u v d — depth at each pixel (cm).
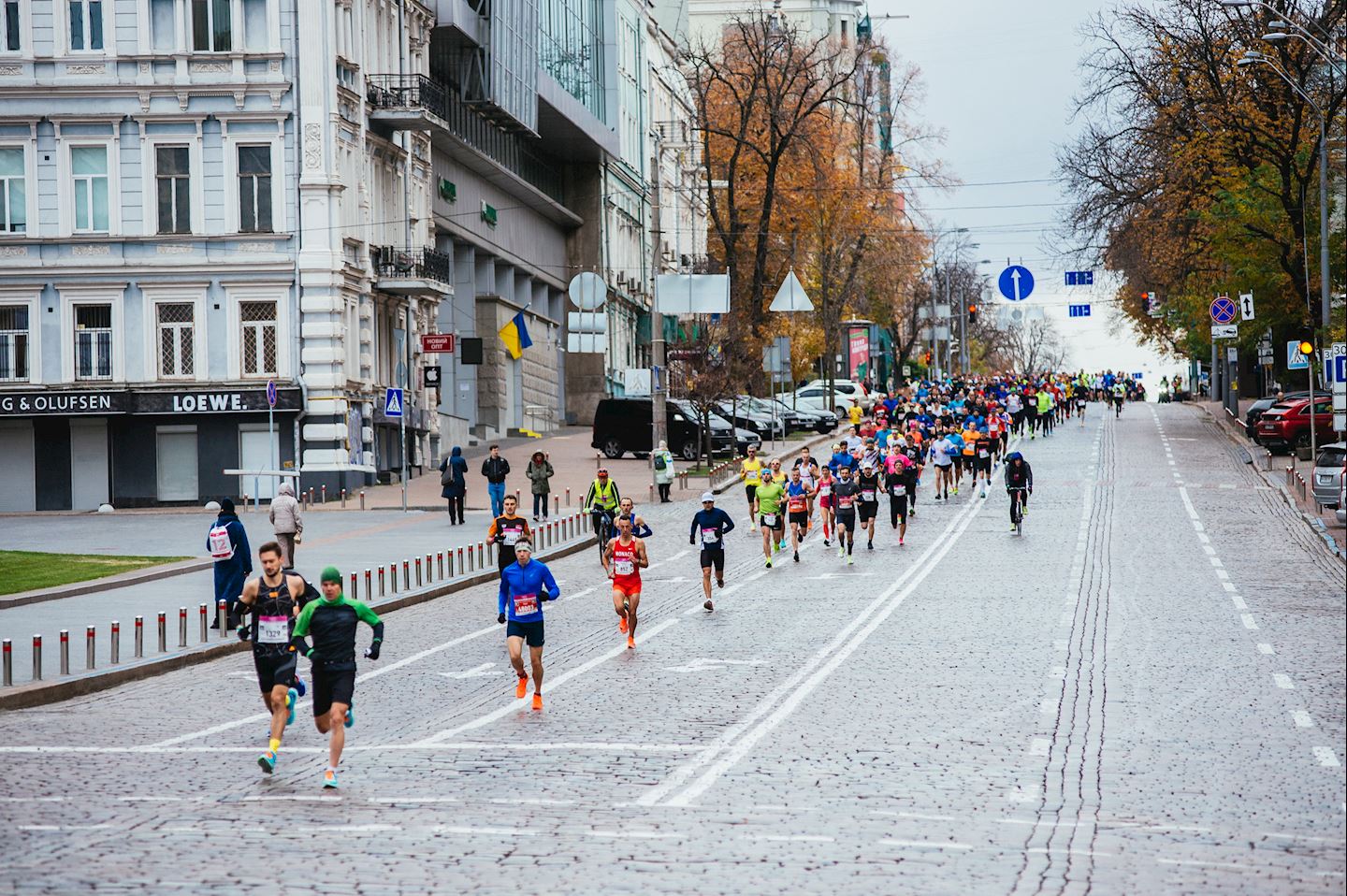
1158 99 17150
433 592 8894
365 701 5678
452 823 3716
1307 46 15962
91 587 8800
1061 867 3256
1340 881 3152
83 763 4609
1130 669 5984
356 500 14162
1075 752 4519
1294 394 16950
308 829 3666
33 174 14675
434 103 16688
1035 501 13162
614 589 6788
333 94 14762
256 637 4522
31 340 14700
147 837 3584
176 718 5450
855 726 4959
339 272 14638
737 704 5384
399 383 16425
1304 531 10825
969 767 4328
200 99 14650
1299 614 7362
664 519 12788
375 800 4006
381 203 16300
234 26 14638
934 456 13750
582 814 3809
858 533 11562
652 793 4041
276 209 14650
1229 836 3541
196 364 14638
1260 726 4881
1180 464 15850
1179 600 7906
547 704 5491
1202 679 5741
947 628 7131
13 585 8800
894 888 3098
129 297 14688
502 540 7694
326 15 14700
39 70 14662
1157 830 3603
